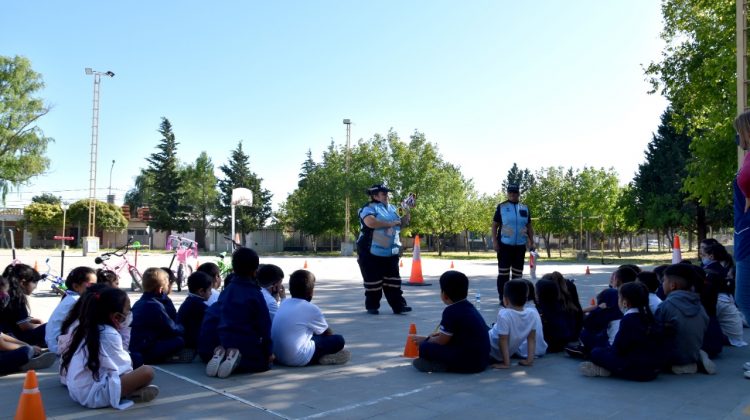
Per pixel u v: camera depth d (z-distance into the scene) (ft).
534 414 13.20
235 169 173.99
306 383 15.96
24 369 17.22
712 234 121.80
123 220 180.65
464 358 16.96
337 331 24.38
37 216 171.63
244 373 17.08
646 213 112.68
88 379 13.57
